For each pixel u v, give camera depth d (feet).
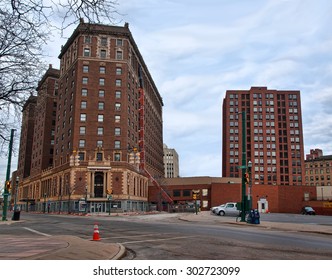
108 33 237.45
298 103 497.46
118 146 225.56
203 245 42.80
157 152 364.17
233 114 495.00
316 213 242.58
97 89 229.66
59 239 45.24
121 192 217.97
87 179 215.31
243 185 94.73
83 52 232.53
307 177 570.46
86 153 219.00
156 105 370.94
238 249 39.27
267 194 251.19
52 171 259.80
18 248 36.42
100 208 213.05
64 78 254.68
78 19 20.20
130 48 250.37
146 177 282.56
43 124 303.27
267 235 57.88
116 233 60.64
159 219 122.52
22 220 113.70
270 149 478.18
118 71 236.63
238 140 484.74
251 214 86.74
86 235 57.31
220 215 151.64
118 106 231.50
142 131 275.39
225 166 495.41
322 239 53.72
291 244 44.88
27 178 343.67
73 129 222.07
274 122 486.79
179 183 290.76
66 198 221.25
